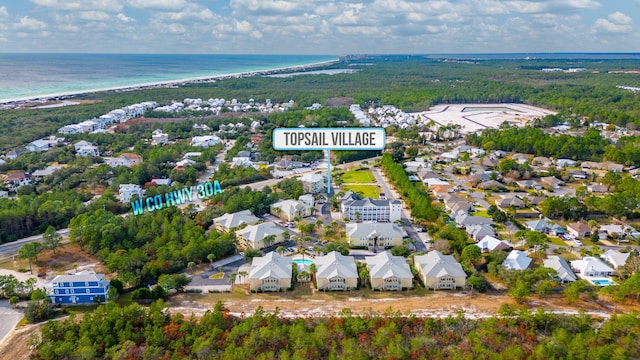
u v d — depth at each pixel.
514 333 191.62
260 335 187.75
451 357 176.38
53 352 179.75
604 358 171.00
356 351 177.38
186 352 183.25
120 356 177.38
